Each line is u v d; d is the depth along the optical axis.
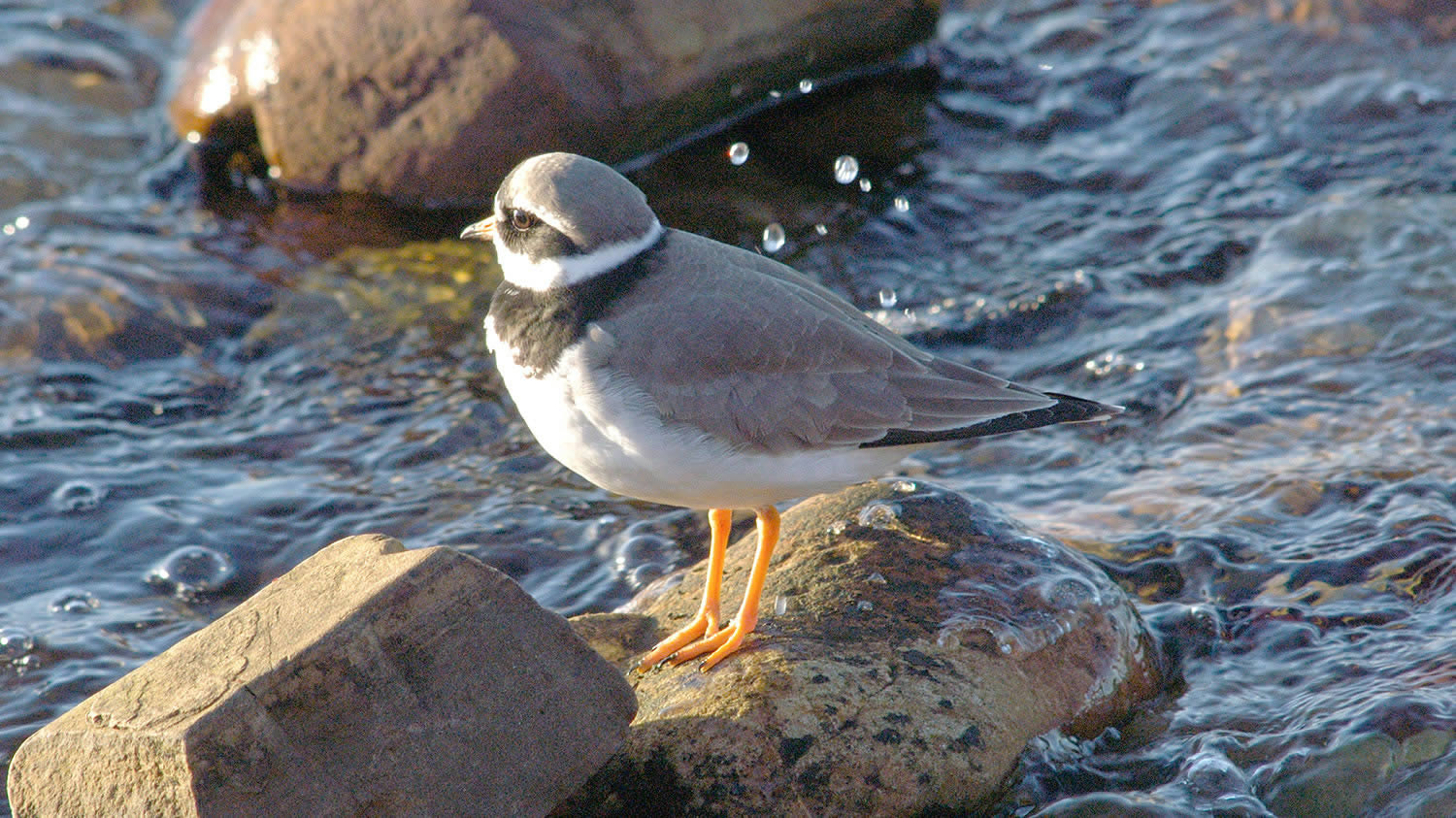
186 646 7.39
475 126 15.77
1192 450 11.98
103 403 13.49
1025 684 8.53
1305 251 14.33
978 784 7.98
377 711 7.11
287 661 6.95
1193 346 13.44
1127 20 19.27
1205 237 15.05
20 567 11.45
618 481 8.81
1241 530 10.60
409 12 15.91
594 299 8.57
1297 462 11.45
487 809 7.29
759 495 8.82
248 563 11.57
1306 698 8.79
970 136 17.34
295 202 16.38
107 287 14.84
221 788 6.74
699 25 16.47
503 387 13.63
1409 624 9.39
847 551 9.54
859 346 8.70
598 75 15.99
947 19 19.61
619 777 7.95
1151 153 16.80
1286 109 17.19
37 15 19.77
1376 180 15.68
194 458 12.80
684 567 11.20
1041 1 19.86
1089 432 12.54
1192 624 9.70
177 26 19.78
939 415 8.71
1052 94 18.00
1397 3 18.30
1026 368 13.49
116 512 12.05
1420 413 11.88
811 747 7.86
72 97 18.25
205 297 14.86
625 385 8.34
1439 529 10.29
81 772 7.12
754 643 8.67
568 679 7.51
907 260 15.23
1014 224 15.75
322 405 13.48
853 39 17.62
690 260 8.77
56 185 16.67
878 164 16.81
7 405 13.38
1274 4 18.91
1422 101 16.97
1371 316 13.19
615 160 16.52
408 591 7.24
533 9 15.91
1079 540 10.72
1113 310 14.17
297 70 16.19
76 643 10.58
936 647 8.63
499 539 11.70
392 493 12.31
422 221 15.97
